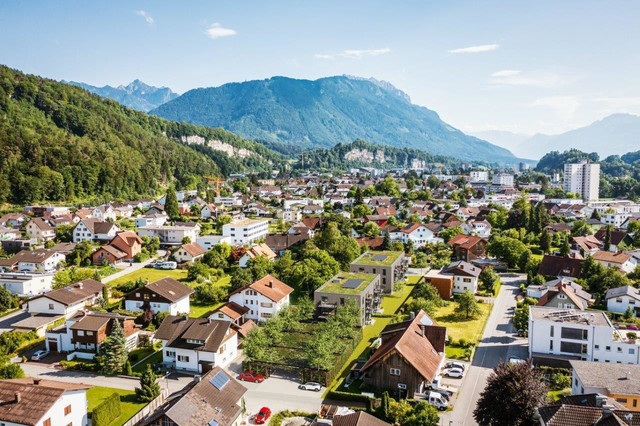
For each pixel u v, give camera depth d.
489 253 151.00
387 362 66.00
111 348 73.62
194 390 53.97
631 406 55.53
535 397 49.59
